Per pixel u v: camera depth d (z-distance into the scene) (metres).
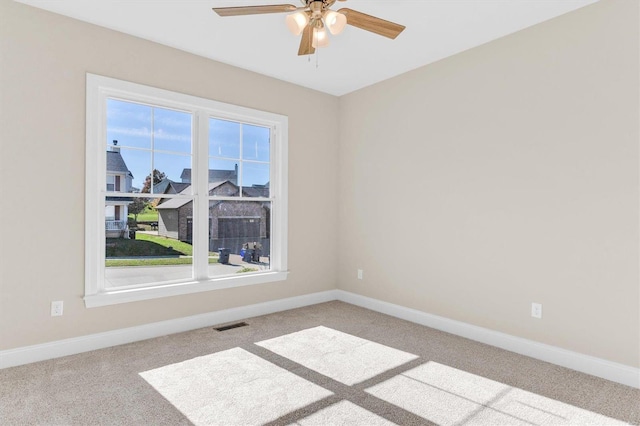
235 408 2.09
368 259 4.27
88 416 1.98
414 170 3.77
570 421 1.99
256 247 3.99
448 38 3.08
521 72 2.94
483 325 3.19
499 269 3.09
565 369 2.64
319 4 2.00
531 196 2.89
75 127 2.82
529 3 2.55
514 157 2.98
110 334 2.98
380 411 2.08
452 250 3.43
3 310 2.56
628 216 2.42
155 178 3.29
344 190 4.58
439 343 3.14
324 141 4.51
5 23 2.55
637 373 2.36
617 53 2.45
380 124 4.12
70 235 2.81
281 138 4.09
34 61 2.65
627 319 2.42
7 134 2.56
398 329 3.50
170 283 3.35
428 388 2.35
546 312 2.80
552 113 2.76
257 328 3.49
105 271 3.04
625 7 2.42
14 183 2.59
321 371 2.58
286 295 4.18
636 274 2.39
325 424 1.95
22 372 2.49
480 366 2.68
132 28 2.96
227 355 2.83
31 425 1.89
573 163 2.66
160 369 2.57
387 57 3.47
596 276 2.55
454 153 3.41
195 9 2.68
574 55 2.64
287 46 3.26
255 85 3.86
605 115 2.51
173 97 3.29
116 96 3.07
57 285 2.76
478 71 3.22
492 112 3.12
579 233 2.63
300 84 4.22
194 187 3.51
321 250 4.51
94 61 2.90
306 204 4.34
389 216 4.03
